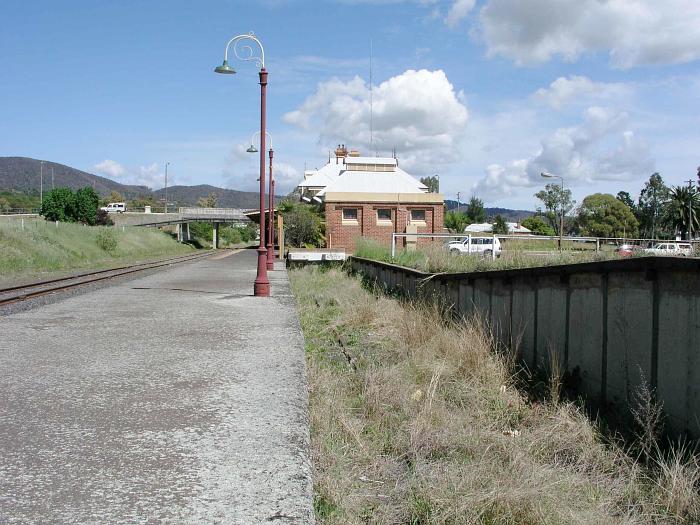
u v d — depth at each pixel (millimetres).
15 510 3037
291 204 48812
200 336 8727
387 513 3812
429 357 8359
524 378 7828
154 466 3662
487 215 117562
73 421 4559
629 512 3988
